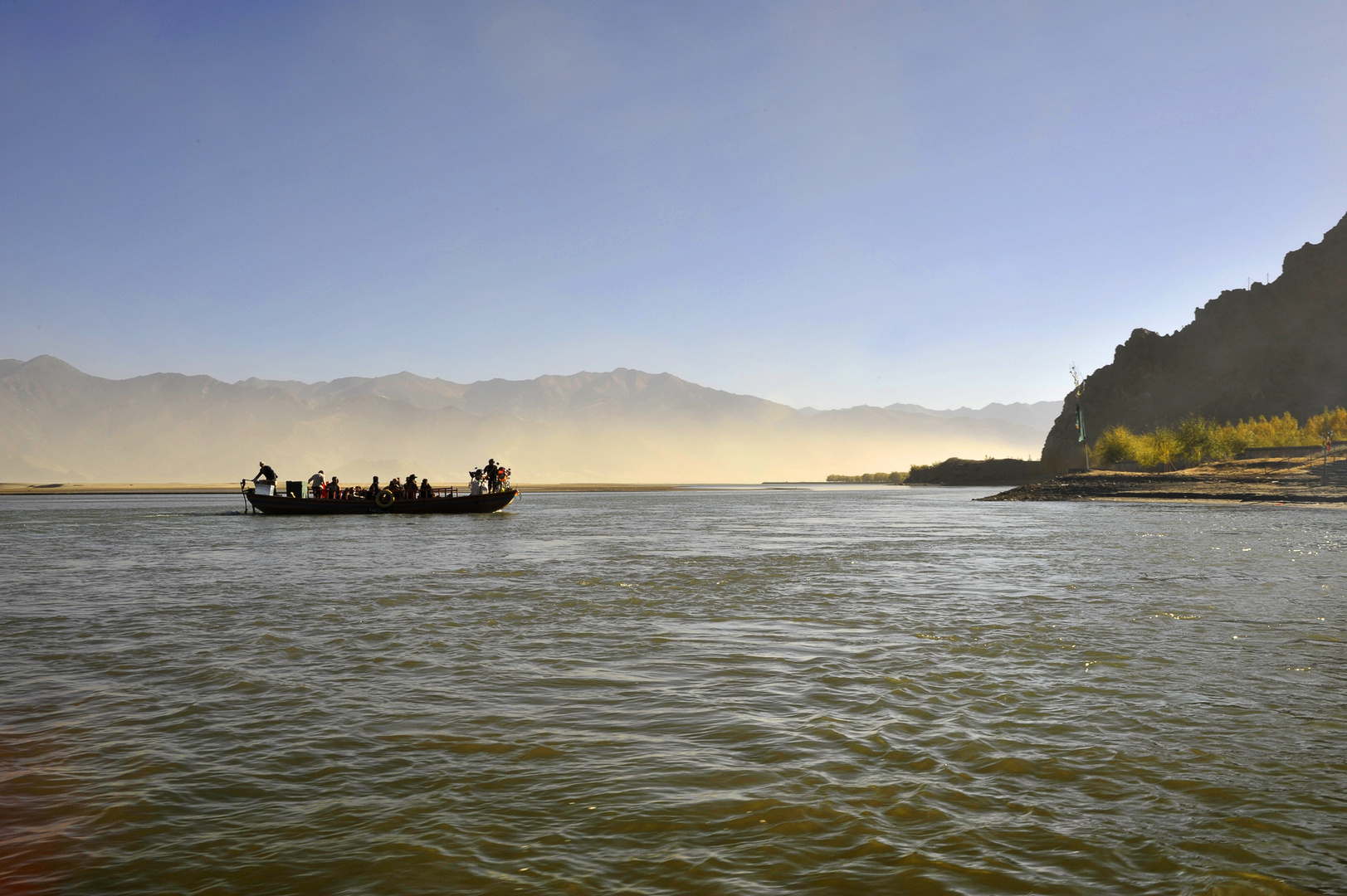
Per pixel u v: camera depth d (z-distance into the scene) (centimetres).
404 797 697
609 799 687
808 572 2348
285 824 646
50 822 652
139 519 6000
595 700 991
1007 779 722
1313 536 3547
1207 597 1795
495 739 847
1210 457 9450
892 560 2673
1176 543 3209
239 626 1504
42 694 1033
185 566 2598
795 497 11775
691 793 699
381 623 1523
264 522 5475
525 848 600
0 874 567
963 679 1078
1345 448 7894
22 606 1748
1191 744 808
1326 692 1000
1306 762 759
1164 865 565
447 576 2277
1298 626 1435
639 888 539
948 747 806
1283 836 607
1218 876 548
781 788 707
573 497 12275
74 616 1625
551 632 1425
